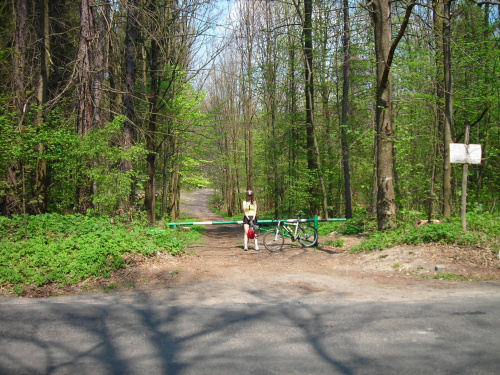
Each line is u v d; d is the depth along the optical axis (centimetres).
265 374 338
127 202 1240
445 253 795
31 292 679
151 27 1517
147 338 434
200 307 566
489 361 351
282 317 503
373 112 1752
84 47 1237
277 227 1212
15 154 978
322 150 2192
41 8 1415
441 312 493
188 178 2588
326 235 1397
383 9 1061
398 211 1153
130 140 1452
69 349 403
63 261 781
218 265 926
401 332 429
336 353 380
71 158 1145
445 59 1244
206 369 352
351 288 680
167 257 909
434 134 1459
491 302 528
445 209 1256
